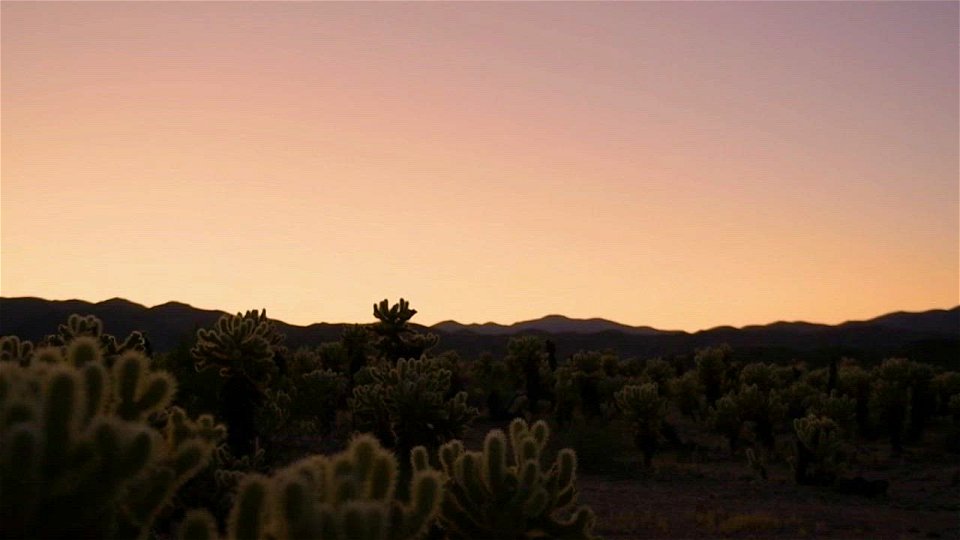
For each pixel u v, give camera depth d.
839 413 37.94
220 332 20.25
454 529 8.12
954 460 35.34
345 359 45.19
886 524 21.36
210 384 22.39
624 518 20.95
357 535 4.64
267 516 5.01
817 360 100.75
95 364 5.01
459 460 8.19
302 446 30.44
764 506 23.78
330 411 34.62
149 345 26.59
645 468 31.44
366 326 36.09
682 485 28.02
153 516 5.20
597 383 45.94
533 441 8.39
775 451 35.47
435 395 19.73
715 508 23.05
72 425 4.49
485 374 51.06
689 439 41.72
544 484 8.32
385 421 20.12
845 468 29.58
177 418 6.49
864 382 42.81
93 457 4.49
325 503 5.18
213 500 12.66
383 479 5.84
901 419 36.91
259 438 25.06
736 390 49.69
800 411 43.31
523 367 48.75
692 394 49.56
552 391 47.69
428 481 6.23
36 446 4.31
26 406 4.50
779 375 57.03
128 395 5.57
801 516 22.09
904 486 28.66
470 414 20.55
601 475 29.77
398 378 20.33
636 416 32.31
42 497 4.38
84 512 4.45
